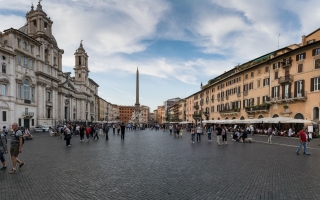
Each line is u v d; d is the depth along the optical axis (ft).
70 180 25.62
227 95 187.42
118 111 633.20
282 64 125.70
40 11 186.60
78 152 49.14
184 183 24.68
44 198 19.66
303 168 33.04
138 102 276.21
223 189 22.57
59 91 234.38
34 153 47.32
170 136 111.14
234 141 84.69
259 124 144.77
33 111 169.58
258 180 25.95
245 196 20.52
